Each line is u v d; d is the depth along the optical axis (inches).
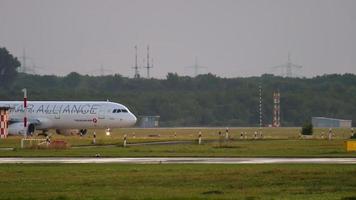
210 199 4106.8
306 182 4916.3
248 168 5900.6
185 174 5438.0
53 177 5280.5
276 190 4525.1
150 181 5012.3
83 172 5634.8
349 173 5408.5
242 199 4111.7
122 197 4205.2
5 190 4554.6
